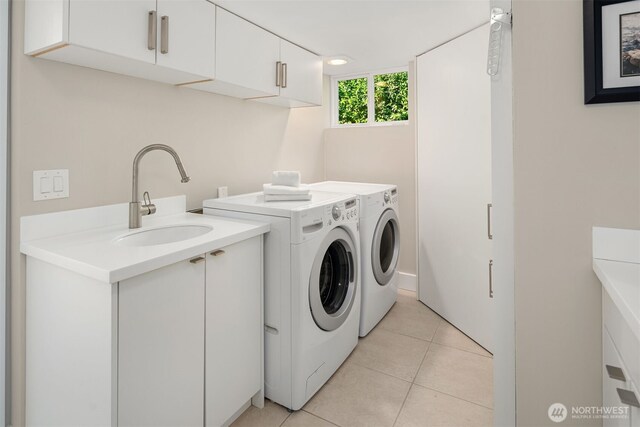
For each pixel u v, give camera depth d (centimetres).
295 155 323
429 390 194
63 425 134
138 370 123
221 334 156
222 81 196
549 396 109
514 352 113
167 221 188
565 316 106
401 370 213
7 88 143
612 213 100
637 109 96
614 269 94
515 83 108
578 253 103
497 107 123
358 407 182
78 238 153
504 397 121
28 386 148
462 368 215
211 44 187
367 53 288
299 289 174
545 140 105
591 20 96
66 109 158
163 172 204
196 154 224
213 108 235
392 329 264
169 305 133
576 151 102
